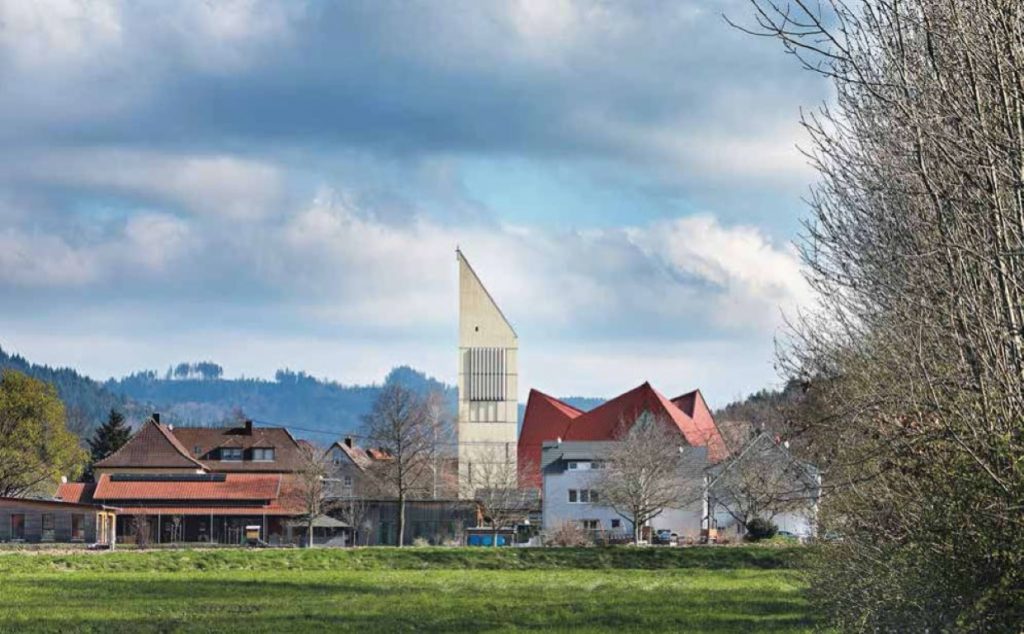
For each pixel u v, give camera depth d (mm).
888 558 22406
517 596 58594
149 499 116000
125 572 75062
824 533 29703
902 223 20734
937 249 17781
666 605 52812
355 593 60688
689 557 83812
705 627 43438
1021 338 17188
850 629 27266
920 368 18531
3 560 78875
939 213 17281
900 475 20406
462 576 74375
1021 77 16484
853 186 21078
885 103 18219
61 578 68625
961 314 17500
